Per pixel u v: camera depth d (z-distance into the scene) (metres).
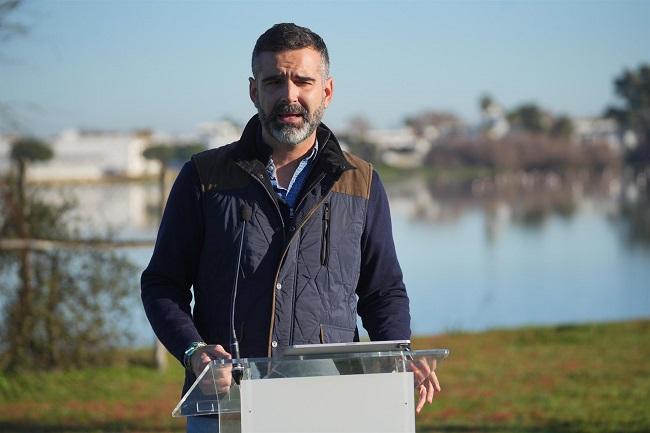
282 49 4.53
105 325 14.62
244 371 3.95
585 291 32.09
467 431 10.37
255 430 3.95
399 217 75.19
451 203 94.19
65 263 14.35
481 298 29.92
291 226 4.56
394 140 122.44
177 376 14.25
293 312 4.50
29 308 14.05
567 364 14.23
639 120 115.25
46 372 14.16
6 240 13.95
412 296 30.81
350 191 4.70
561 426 10.51
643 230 60.41
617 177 122.75
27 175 14.37
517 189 115.88
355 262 4.66
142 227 16.72
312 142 4.70
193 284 4.71
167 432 10.66
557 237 56.38
